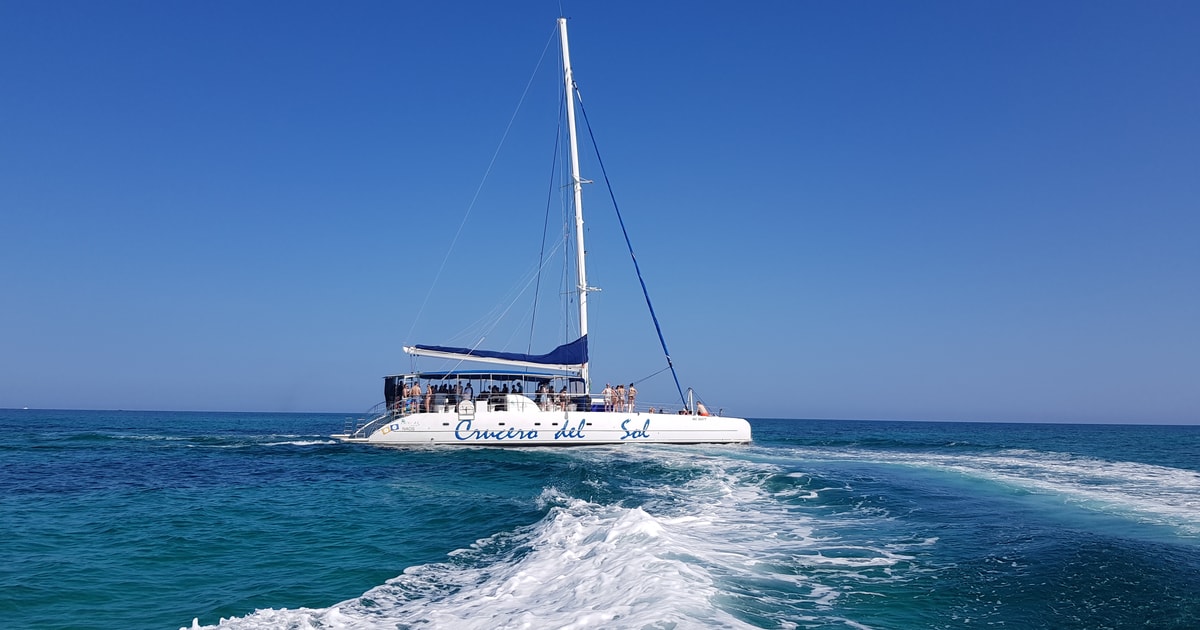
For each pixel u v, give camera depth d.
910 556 7.96
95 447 28.12
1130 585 6.61
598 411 26.83
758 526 10.05
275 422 92.69
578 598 6.40
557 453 23.67
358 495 15.07
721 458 21.14
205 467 20.78
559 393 26.75
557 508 12.29
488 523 11.70
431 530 11.30
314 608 7.17
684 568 6.97
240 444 29.41
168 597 7.64
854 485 14.25
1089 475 16.42
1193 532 9.24
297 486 16.52
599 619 5.50
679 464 18.92
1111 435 59.75
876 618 5.77
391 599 7.38
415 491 15.60
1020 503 11.91
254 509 13.35
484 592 7.33
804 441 33.56
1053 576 6.92
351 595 7.63
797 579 6.97
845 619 5.72
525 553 9.13
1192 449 34.41
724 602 5.99
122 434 40.41
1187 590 6.48
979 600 6.24
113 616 7.00
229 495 15.12
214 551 9.86
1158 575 6.91
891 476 15.96
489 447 25.61
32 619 6.90
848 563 7.65
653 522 9.30
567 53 29.23
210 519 12.29
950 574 7.11
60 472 19.52
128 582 8.23
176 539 10.64
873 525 10.03
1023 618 5.78
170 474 19.03
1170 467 19.98
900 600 6.26
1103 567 7.18
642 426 26.06
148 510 13.20
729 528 9.90
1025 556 7.77
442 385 27.48
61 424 62.62
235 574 8.59
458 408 25.95
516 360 26.95
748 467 17.58
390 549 9.91
